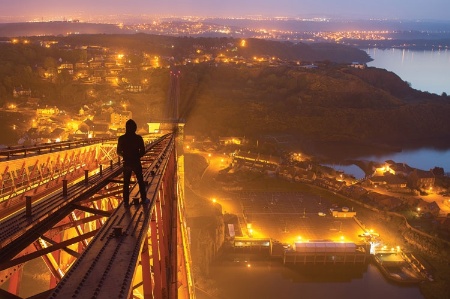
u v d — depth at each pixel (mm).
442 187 129125
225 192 116062
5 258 8602
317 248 82438
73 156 36219
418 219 102000
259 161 148125
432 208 107750
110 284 6766
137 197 12758
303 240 86938
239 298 69500
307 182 126062
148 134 72125
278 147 173000
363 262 83438
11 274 9680
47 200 12391
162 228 15305
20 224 9914
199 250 77062
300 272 79000
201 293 67812
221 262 80438
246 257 83062
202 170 133625
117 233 9180
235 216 98938
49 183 29266
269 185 123000
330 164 165250
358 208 108812
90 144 41688
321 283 76062
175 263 21016
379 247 86625
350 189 119188
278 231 92062
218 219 88062
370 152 193750
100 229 9719
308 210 106000
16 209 22062
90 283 6773
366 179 133250
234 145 165625
